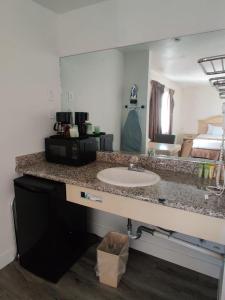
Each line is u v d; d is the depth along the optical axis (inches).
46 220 57.6
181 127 62.0
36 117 72.2
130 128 70.7
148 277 63.8
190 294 58.4
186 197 44.9
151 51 62.9
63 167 67.7
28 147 70.7
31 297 56.8
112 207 50.9
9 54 61.2
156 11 59.3
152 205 45.6
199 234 42.1
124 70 68.4
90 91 75.2
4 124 62.4
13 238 70.0
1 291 58.6
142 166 68.7
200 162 60.2
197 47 56.3
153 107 65.7
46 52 73.0
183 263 67.8
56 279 61.6
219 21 52.2
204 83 56.9
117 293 58.3
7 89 61.9
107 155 74.5
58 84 79.7
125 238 66.5
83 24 71.9
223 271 42.0
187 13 55.4
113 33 67.1
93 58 72.7
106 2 66.4
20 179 62.8
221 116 55.7
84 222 73.7
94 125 76.7
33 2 66.5
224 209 39.8
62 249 62.7
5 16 59.1
